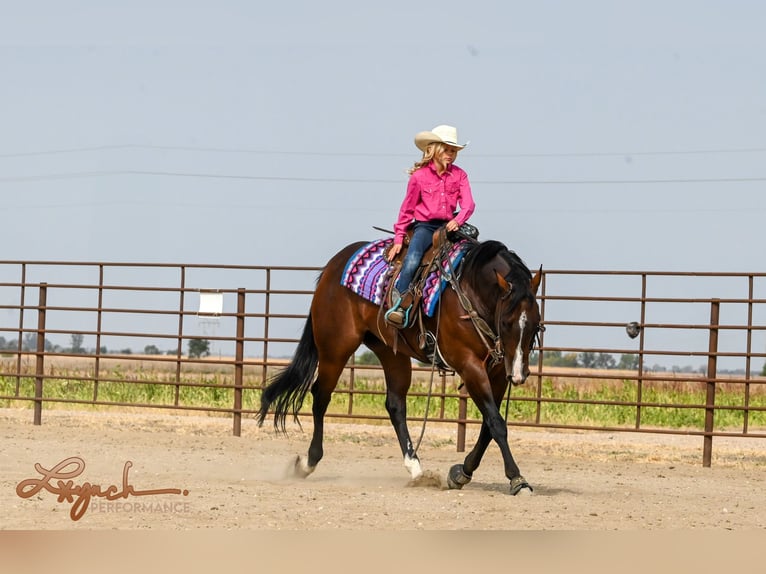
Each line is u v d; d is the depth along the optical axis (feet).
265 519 29.63
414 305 37.58
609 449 57.47
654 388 83.30
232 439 56.03
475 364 36.01
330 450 53.11
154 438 54.95
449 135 38.17
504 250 35.86
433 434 62.85
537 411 52.24
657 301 50.85
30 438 52.49
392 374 41.39
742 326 50.19
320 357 42.14
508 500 34.45
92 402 59.21
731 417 79.82
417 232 38.27
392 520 30.07
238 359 57.36
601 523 30.42
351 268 40.75
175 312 58.13
